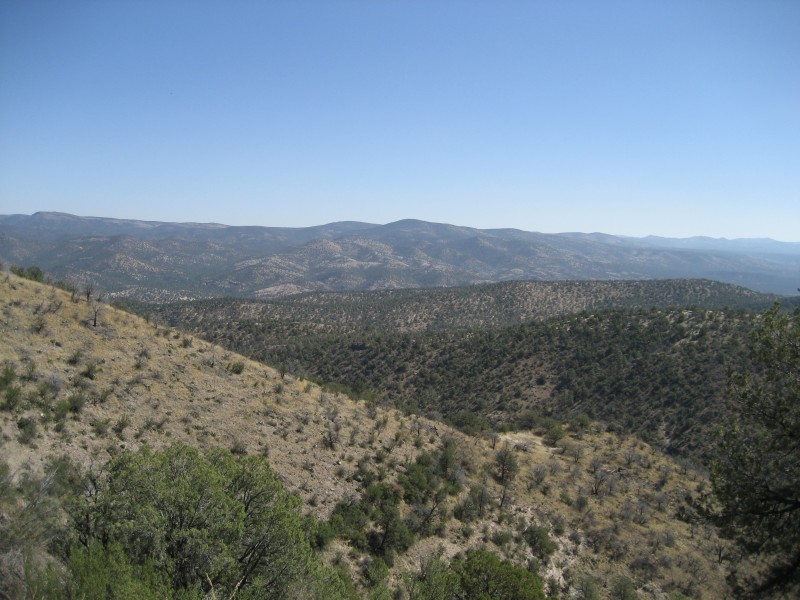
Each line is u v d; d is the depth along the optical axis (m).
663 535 37.94
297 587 13.80
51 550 12.09
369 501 29.77
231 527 13.29
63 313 33.59
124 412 27.03
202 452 26.95
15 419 21.36
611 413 75.75
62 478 15.42
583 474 47.78
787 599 11.61
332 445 34.34
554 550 33.72
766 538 11.98
